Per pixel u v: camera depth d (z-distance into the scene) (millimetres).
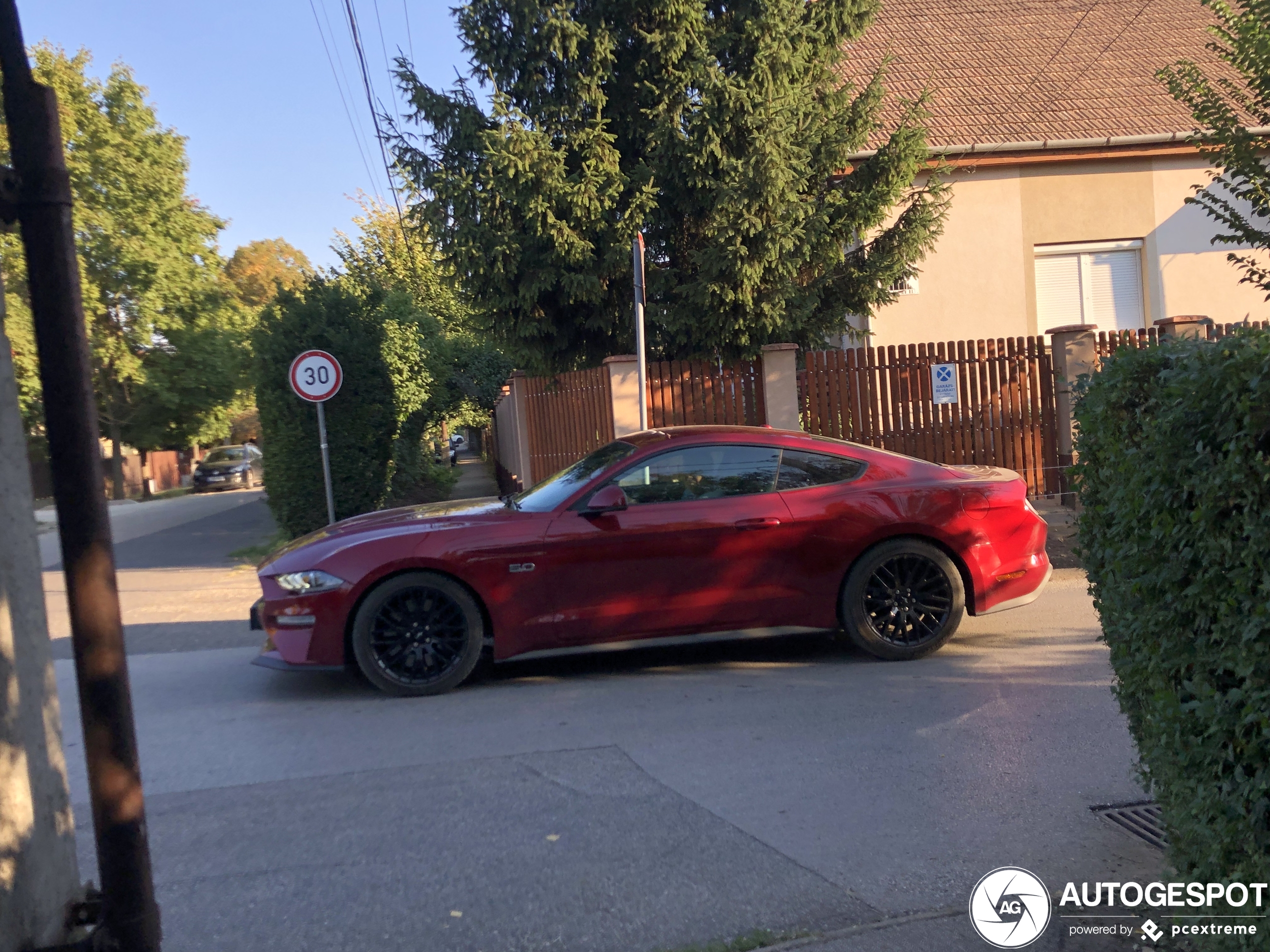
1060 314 16391
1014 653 6570
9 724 2283
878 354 12133
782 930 3168
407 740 5250
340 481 13172
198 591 10875
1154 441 2695
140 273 32156
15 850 2266
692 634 6277
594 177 11102
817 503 6375
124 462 39938
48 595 11172
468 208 11250
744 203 10805
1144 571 2846
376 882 3588
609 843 3850
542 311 12227
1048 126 16391
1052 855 3629
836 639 7164
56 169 2209
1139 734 3199
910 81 17875
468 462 49844
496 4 11125
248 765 4945
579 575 6105
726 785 4438
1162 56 18281
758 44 11164
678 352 12602
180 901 3484
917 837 3832
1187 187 16281
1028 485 12328
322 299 13344
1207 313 16391
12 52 2197
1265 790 2445
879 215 12117
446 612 6129
